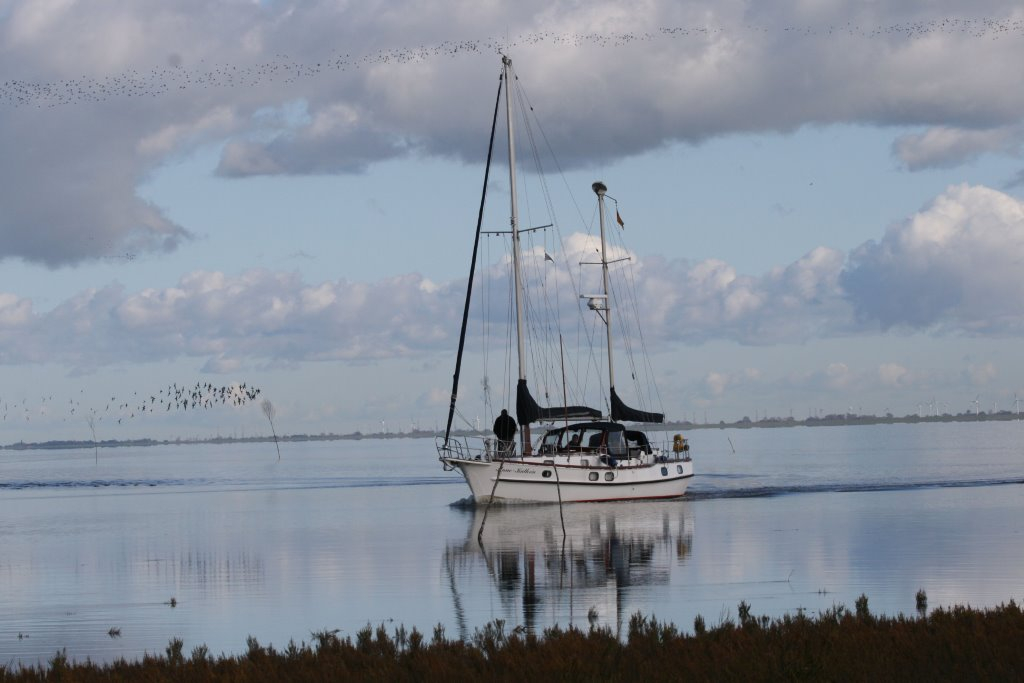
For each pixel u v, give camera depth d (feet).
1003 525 328.49
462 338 414.62
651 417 447.83
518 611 192.95
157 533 379.35
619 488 413.39
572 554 275.18
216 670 133.28
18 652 169.07
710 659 130.00
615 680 120.37
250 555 299.17
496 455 394.11
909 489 507.30
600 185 462.19
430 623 183.93
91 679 130.72
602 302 458.91
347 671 128.26
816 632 141.08
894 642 133.69
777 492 489.67
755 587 212.23
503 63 419.74
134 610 209.26
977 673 118.73
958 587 205.67
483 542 310.24
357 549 303.68
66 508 527.40
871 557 254.27
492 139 418.92
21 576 268.00
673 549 279.49
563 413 404.57
